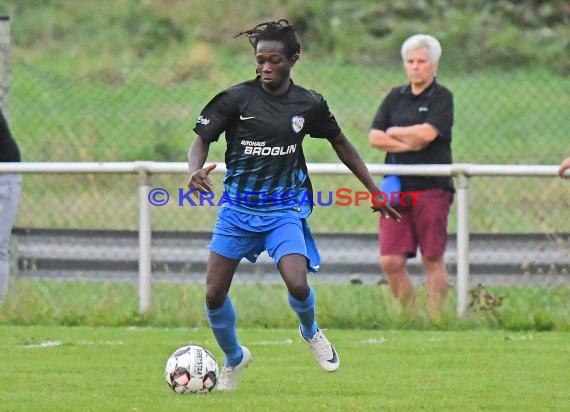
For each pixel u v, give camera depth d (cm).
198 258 3372
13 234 3428
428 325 3244
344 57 6662
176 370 2208
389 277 3269
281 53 2139
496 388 2312
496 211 4306
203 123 2162
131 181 4591
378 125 3350
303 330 2184
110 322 3338
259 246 2195
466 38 6719
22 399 2177
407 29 6825
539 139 5828
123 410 2036
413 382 2389
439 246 3234
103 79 5975
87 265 3412
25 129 5678
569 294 3328
